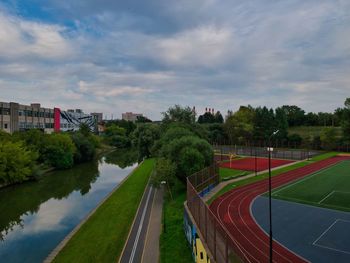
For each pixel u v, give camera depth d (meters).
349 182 55.28
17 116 106.75
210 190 48.56
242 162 82.25
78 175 77.44
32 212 45.97
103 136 163.62
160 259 25.52
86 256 27.64
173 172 45.38
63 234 36.75
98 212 41.09
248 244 27.70
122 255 27.06
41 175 72.81
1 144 63.50
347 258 24.84
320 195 45.84
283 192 47.81
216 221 20.80
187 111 86.19
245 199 43.62
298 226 32.41
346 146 110.94
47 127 130.88
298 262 24.19
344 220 34.28
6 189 61.41
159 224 34.81
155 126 97.06
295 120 173.62
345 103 117.44
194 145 50.09
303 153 103.62
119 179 72.00
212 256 20.80
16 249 32.69
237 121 140.38
